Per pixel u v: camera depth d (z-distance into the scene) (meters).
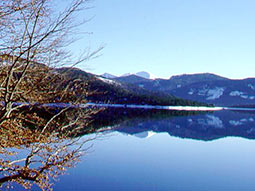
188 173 19.11
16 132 6.28
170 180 17.05
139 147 29.22
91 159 20.89
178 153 26.97
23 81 6.07
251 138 42.53
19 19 5.12
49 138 6.47
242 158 25.48
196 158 24.72
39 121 6.68
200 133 48.41
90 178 16.06
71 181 15.18
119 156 23.16
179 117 91.94
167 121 72.38
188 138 40.50
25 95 5.93
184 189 15.52
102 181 15.65
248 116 118.94
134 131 43.88
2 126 5.95
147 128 51.00
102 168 18.45
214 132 50.72
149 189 15.08
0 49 5.21
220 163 22.88
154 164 21.28
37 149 6.53
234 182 17.34
